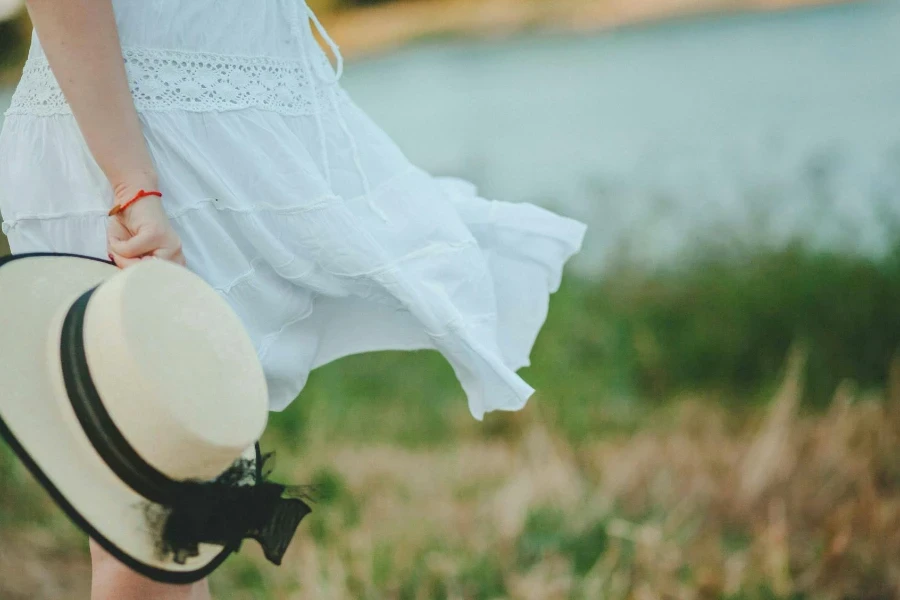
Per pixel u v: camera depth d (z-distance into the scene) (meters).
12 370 1.25
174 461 1.25
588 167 5.21
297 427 3.93
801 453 3.13
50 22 1.34
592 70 6.00
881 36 5.44
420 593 2.57
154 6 1.47
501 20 6.28
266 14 1.60
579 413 3.68
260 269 1.56
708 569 2.60
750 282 4.11
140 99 1.46
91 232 1.48
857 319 3.82
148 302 1.27
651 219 4.64
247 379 1.33
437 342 1.62
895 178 4.52
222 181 1.50
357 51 6.58
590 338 4.08
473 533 2.83
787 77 5.46
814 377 3.71
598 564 2.62
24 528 3.06
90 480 1.25
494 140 5.66
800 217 4.41
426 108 6.16
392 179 1.71
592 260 4.59
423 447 3.65
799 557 2.68
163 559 1.30
